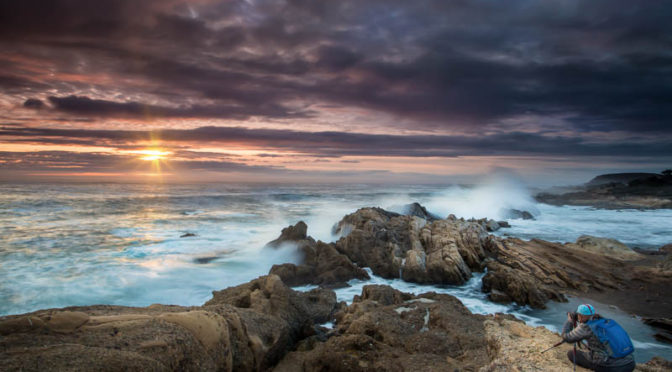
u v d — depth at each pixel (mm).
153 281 15555
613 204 48031
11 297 13328
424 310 8500
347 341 7027
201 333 5363
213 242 23547
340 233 25172
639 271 16266
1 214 33781
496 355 5707
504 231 28531
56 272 16438
